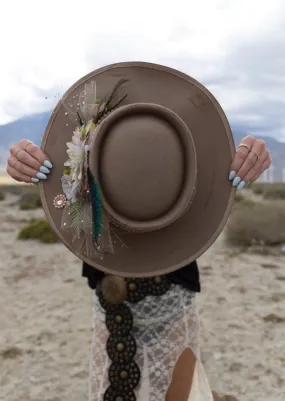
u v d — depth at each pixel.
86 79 0.91
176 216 0.83
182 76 0.90
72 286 3.76
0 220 8.54
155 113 0.84
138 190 0.83
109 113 0.88
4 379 2.18
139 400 0.96
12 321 2.96
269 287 3.58
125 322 0.94
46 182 0.91
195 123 0.90
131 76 0.91
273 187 16.83
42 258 4.93
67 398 1.99
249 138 0.90
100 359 0.98
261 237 5.21
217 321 2.84
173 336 0.96
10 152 0.92
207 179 0.90
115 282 0.92
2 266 4.61
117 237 0.89
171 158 0.83
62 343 2.57
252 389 2.04
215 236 0.89
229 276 3.94
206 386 0.99
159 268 0.90
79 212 0.86
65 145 0.91
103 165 0.84
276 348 2.44
